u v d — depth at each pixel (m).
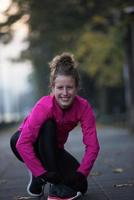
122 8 27.80
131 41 31.20
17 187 9.82
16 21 28.67
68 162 7.34
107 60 49.25
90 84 68.06
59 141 7.26
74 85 6.80
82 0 28.59
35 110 6.86
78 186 6.94
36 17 29.45
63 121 6.96
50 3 28.62
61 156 7.36
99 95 69.19
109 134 32.16
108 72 50.06
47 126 6.82
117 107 67.75
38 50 55.66
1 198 8.61
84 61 49.34
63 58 6.84
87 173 6.89
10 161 15.80
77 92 7.00
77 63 6.89
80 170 6.86
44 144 6.79
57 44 36.75
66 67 6.75
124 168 12.17
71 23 30.52
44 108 6.84
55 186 7.10
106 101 67.38
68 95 6.77
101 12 29.81
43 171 6.72
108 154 16.64
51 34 32.12
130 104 32.03
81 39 45.69
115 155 16.16
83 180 6.92
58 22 30.19
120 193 8.38
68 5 29.00
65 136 7.25
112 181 9.88
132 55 31.34
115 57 46.75
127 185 9.20
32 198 8.11
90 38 46.00
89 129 7.00
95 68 49.47
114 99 67.88
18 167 13.70
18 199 8.28
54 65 6.84
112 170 11.81
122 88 67.00
